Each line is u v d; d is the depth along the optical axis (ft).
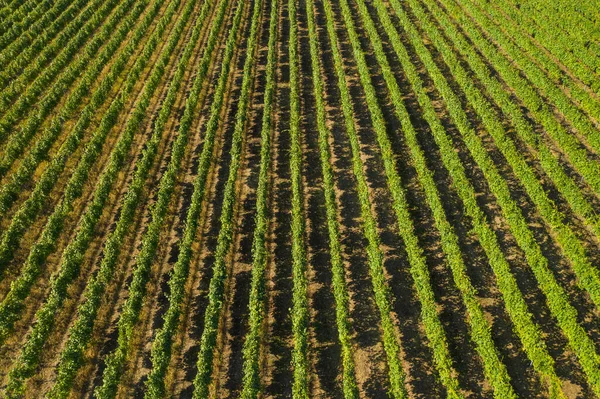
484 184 101.91
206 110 127.54
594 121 118.93
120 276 88.07
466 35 154.61
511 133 114.42
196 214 93.76
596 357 68.74
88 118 121.49
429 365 74.02
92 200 103.60
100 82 138.92
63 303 82.38
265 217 94.22
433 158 108.99
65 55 147.84
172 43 152.25
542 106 116.47
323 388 72.28
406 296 82.89
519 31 148.36
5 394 71.10
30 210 96.63
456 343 76.23
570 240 85.25
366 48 147.64
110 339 79.25
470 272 85.92
